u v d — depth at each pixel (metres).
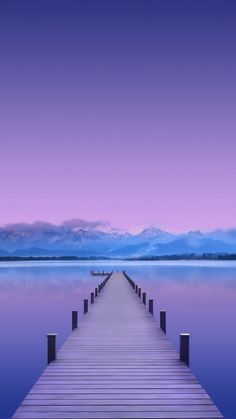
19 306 32.88
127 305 20.53
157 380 8.20
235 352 19.12
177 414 6.50
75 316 14.32
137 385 7.88
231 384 15.11
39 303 34.25
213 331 23.67
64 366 9.23
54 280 61.81
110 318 16.42
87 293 40.47
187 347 9.70
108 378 8.32
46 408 6.73
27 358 18.12
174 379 8.27
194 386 7.82
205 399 7.14
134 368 9.08
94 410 6.65
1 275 81.06
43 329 24.59
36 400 7.08
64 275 79.44
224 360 17.83
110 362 9.60
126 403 6.94
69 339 12.38
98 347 11.24
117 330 13.86
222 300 35.38
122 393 7.42
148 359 9.91
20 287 48.53
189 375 8.55
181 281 58.56
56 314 29.27
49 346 9.75
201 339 21.70
